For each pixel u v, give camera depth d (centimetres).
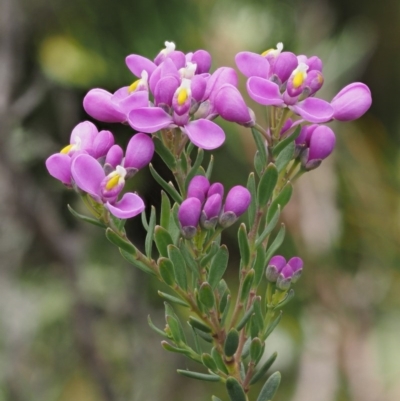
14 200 46
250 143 38
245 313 25
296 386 41
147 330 53
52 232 48
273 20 43
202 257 25
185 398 54
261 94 25
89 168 24
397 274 33
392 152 34
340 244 34
